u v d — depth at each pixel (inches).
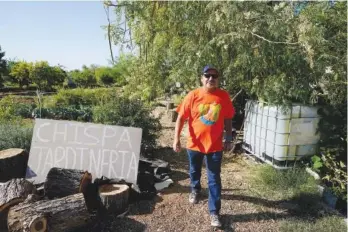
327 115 186.2
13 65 821.2
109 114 207.2
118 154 171.2
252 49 181.2
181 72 216.4
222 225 135.8
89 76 839.1
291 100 189.6
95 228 131.0
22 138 197.0
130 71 279.9
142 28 243.1
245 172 196.2
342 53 183.6
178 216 142.1
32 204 120.0
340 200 162.7
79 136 173.8
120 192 143.8
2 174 160.2
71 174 144.9
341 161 179.0
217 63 204.7
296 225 135.3
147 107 221.5
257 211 148.2
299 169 180.2
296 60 172.4
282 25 166.6
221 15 179.3
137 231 130.0
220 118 136.4
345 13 184.7
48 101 453.1
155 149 227.0
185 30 219.0
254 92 206.2
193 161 146.4
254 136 212.7
